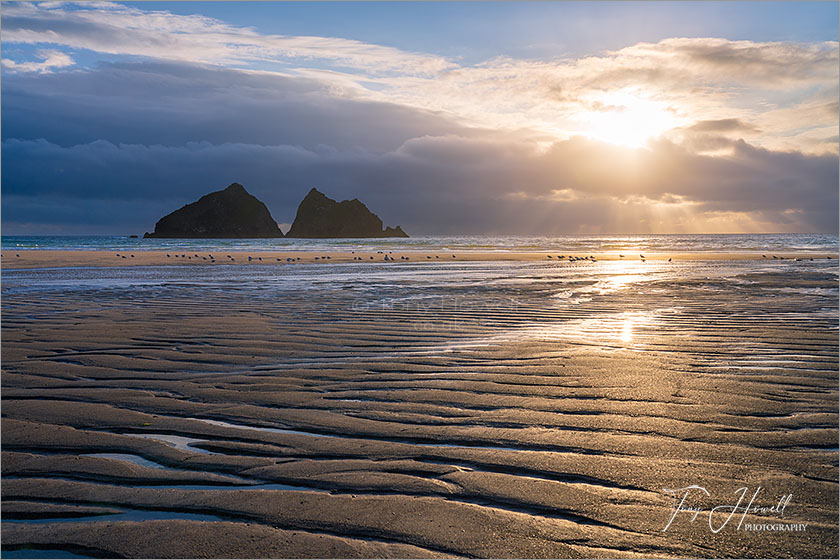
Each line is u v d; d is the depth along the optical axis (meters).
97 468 3.55
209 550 2.68
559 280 17.19
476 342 7.27
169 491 3.24
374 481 3.33
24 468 3.56
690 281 16.67
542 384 5.23
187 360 6.38
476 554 2.63
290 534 2.79
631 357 6.29
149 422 4.35
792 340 7.25
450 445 3.84
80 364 6.19
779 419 4.27
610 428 4.12
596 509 3.00
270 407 4.69
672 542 2.72
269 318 9.39
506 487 3.24
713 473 3.39
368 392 5.07
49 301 11.92
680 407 4.56
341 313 9.99
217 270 22.38
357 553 2.64
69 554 2.68
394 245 61.00
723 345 6.97
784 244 64.31
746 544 2.71
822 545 2.70
